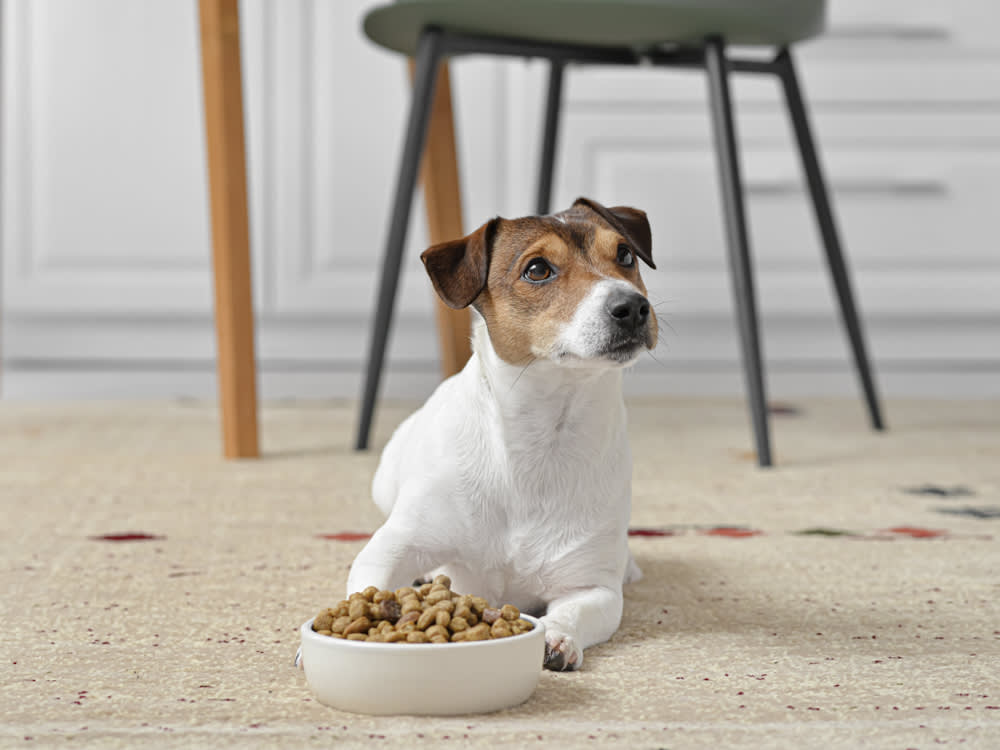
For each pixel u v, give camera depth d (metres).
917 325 2.79
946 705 1.29
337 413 2.55
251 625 1.57
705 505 1.93
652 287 2.76
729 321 2.78
